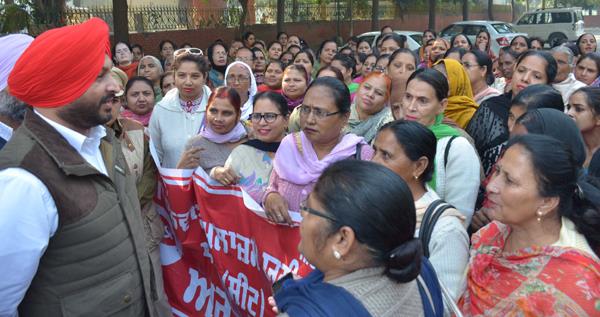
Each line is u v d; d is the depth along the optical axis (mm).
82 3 19516
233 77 4684
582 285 1583
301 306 1260
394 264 1292
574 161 1704
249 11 21297
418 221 2072
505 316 1727
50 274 1833
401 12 28031
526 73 3646
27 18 11664
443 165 2648
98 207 1875
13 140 1785
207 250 2898
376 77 3521
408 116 2855
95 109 1869
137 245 2078
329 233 1306
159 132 3928
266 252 2646
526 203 1690
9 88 1811
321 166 2566
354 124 3652
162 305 2945
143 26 17156
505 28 18016
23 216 1690
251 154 2900
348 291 1276
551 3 47625
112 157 2096
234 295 2771
